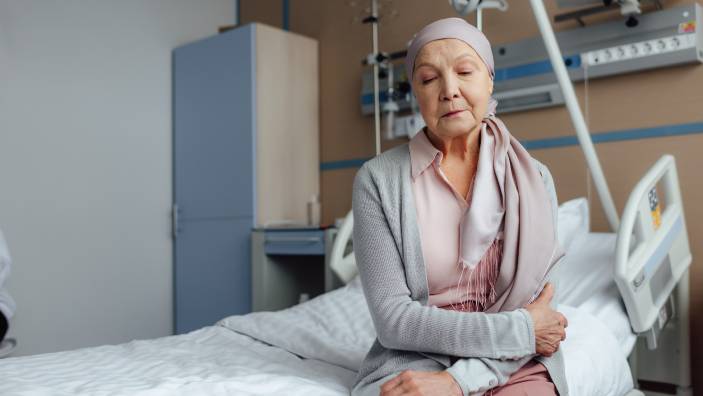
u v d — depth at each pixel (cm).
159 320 342
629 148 231
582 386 128
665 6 222
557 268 117
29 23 299
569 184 245
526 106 252
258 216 306
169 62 350
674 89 221
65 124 309
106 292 321
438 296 114
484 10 269
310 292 316
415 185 115
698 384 215
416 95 115
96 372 130
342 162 326
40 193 300
